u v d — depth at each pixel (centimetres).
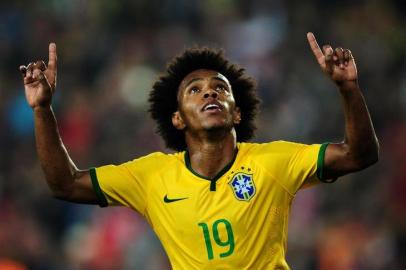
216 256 1256
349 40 3609
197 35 3769
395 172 2983
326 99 3334
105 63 3728
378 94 3369
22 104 3491
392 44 3625
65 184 1310
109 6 3906
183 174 1298
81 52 3778
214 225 1259
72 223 3036
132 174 1315
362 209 2881
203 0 3859
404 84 3434
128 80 3559
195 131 1302
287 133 3250
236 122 1377
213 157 1293
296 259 2795
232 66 1402
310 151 1276
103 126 3412
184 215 1273
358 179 2956
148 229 2842
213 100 1296
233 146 1302
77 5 3947
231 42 3709
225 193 1272
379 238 2762
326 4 3753
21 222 2969
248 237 1256
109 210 2922
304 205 2889
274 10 3756
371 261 2723
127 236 2855
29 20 3925
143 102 3506
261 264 1255
